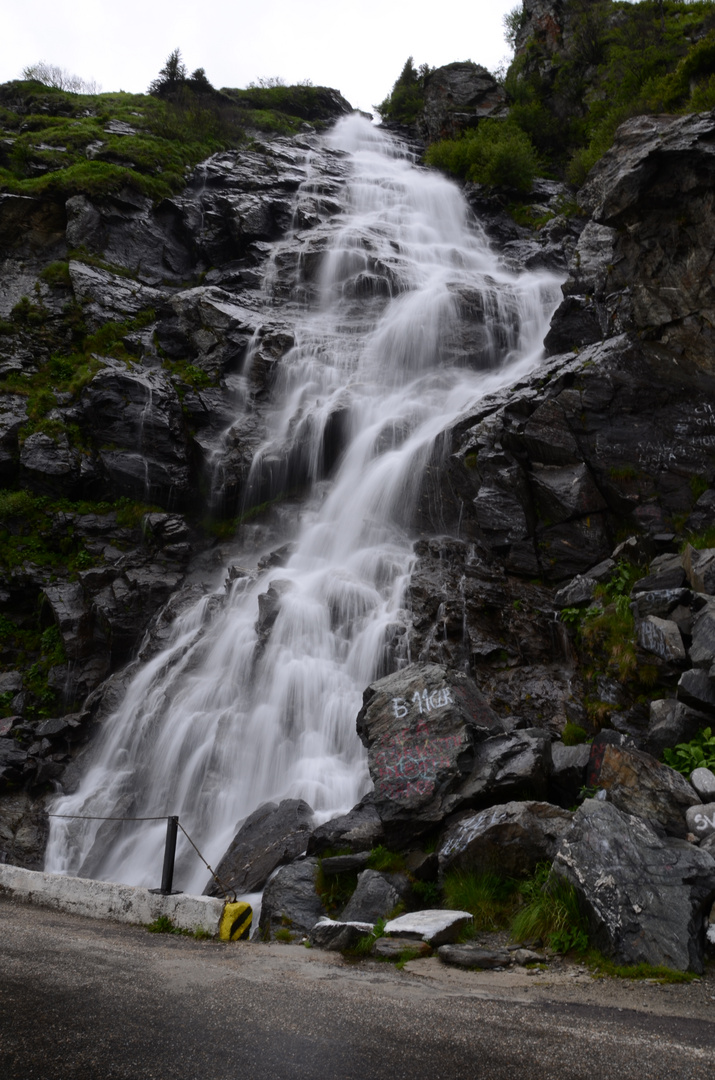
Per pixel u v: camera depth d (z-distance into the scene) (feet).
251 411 68.54
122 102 114.93
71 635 57.16
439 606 41.37
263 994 16.28
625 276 45.57
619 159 53.42
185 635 53.78
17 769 48.80
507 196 100.99
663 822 23.34
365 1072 12.24
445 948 19.69
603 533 42.57
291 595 46.85
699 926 19.44
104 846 41.93
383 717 27.99
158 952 19.92
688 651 30.63
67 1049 12.89
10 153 93.76
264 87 136.56
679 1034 14.35
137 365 72.64
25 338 75.97
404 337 68.90
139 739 47.11
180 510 66.13
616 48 98.32
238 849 30.83
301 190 97.55
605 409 44.04
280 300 79.51
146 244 86.89
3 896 27.30
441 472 50.78
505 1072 12.37
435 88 122.21
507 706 35.29
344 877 25.12
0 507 64.39
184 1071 12.12
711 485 40.88
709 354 42.09
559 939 19.66
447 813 25.00
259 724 42.68
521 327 70.49
